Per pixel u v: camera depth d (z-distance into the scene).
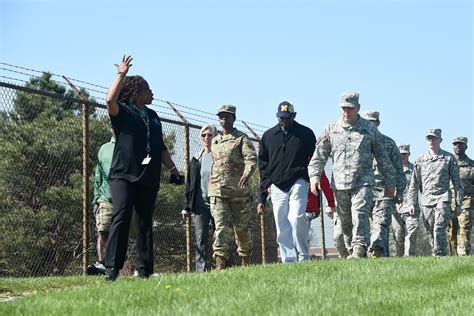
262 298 5.55
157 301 5.51
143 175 7.70
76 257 11.23
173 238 13.23
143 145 7.75
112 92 7.61
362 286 6.32
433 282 6.75
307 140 10.34
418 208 15.13
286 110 10.28
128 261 12.22
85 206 11.16
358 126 10.17
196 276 7.00
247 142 10.36
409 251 15.15
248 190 10.45
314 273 7.23
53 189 11.05
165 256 13.05
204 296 5.73
